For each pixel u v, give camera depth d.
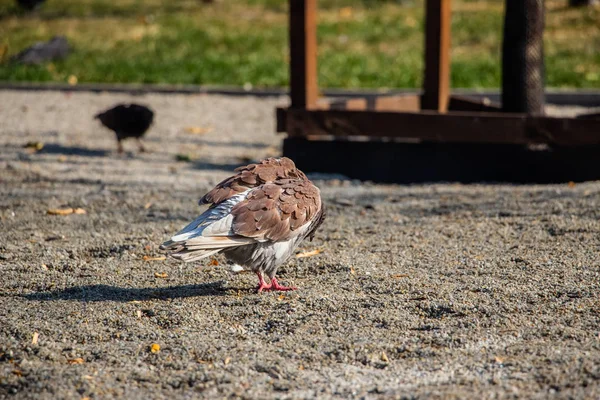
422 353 7.22
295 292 8.99
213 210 8.62
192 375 6.84
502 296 8.53
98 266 10.16
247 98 25.62
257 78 27.78
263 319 8.15
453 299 8.46
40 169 16.27
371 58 30.47
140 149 18.42
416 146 15.70
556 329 7.59
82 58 31.48
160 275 9.77
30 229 11.85
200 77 27.88
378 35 34.44
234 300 8.73
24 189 14.48
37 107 24.25
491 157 15.28
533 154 15.00
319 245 10.89
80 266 10.10
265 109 23.95
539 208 12.27
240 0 43.81
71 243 11.11
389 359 7.15
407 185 15.22
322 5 41.72
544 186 14.29
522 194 13.43
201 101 25.17
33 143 18.59
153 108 24.11
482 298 8.48
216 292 9.10
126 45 33.62
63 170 16.22
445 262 9.88
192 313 8.31
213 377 6.78
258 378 6.79
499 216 12.02
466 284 8.99
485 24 35.38
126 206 13.29
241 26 37.19
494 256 10.04
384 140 17.38
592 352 7.01
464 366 6.91
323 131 15.73
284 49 32.47
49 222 12.25
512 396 6.27
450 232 11.27
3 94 26.45
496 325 7.77
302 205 8.82
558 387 6.39
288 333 7.77
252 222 8.40
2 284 9.38
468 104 17.67
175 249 7.94
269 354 7.27
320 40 33.72
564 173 14.87
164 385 6.69
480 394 6.32
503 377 6.65
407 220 12.11
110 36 35.53
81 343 7.62
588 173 14.70
